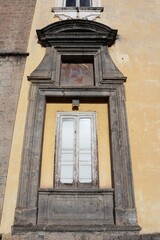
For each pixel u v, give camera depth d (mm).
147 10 11398
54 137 8438
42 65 9547
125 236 6738
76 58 9930
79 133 8516
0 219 6977
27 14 11203
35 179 7492
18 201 7160
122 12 11281
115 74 9320
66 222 7059
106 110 8875
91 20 10695
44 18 11023
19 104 8742
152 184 7520
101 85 9086
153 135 8273
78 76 9680
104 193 7449
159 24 10961
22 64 9695
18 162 7754
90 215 7180
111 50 10078
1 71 9523
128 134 8227
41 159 7992
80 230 6824
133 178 7586
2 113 8586
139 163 7812
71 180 7816
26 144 7953
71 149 8273
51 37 10055
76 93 8898
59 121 8695
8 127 8336
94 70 9609
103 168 7977
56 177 7828
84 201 7367
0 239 6703
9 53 9938
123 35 10531
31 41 10352
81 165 8031
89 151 8242
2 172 7625
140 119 8516
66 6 11625
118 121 8383
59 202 7344
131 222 6941
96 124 8656
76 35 10055
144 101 8867
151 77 9414
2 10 11352
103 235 6770
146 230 6867
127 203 7195
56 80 9250
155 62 9812
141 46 10242
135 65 9688
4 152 7926
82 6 11648
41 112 8539
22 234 6758
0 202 7203
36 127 8258
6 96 8922
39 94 8867
